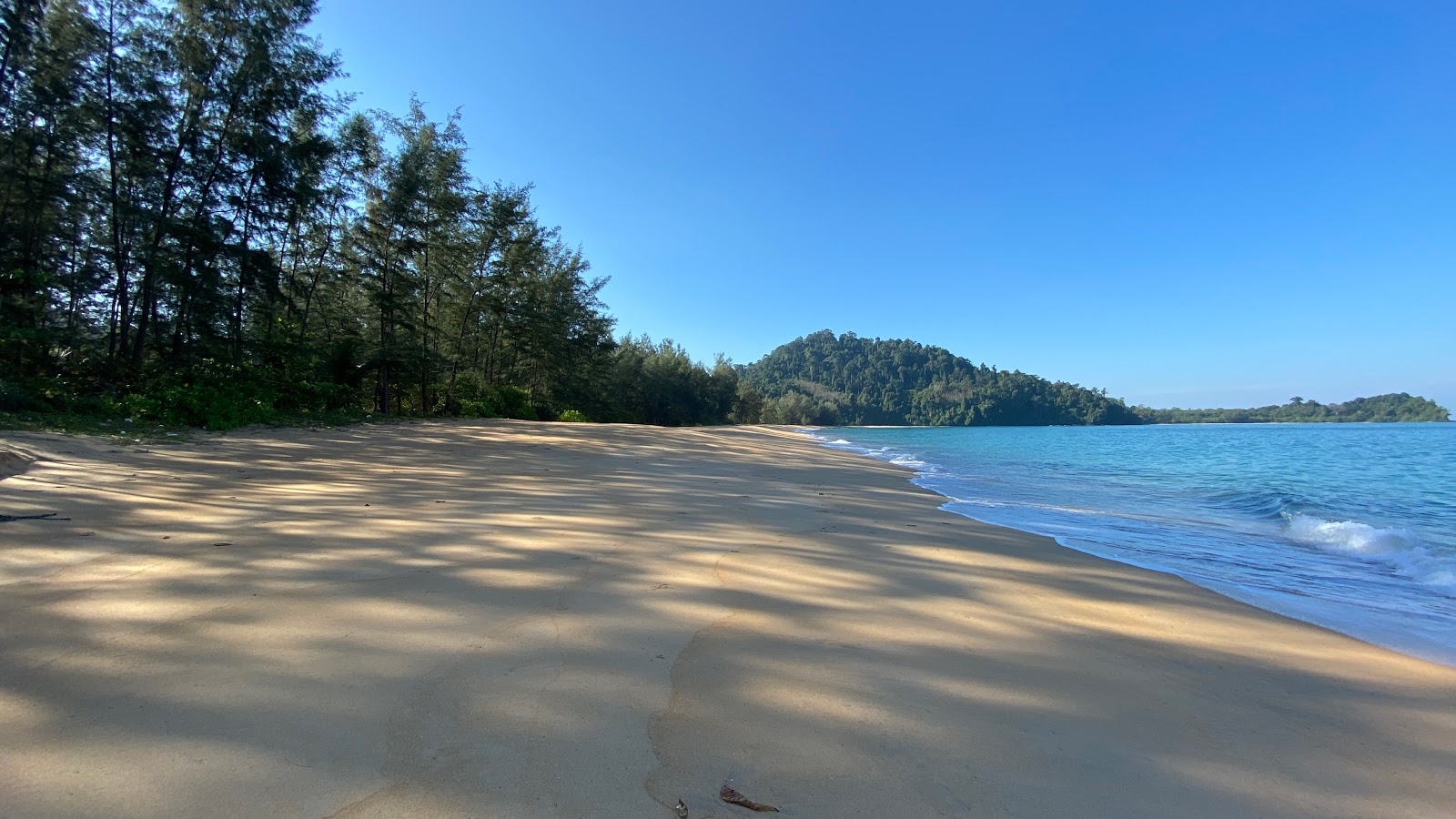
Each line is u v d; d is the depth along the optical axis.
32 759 1.97
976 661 3.28
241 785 1.89
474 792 1.92
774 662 3.09
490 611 3.55
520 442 15.78
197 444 10.40
